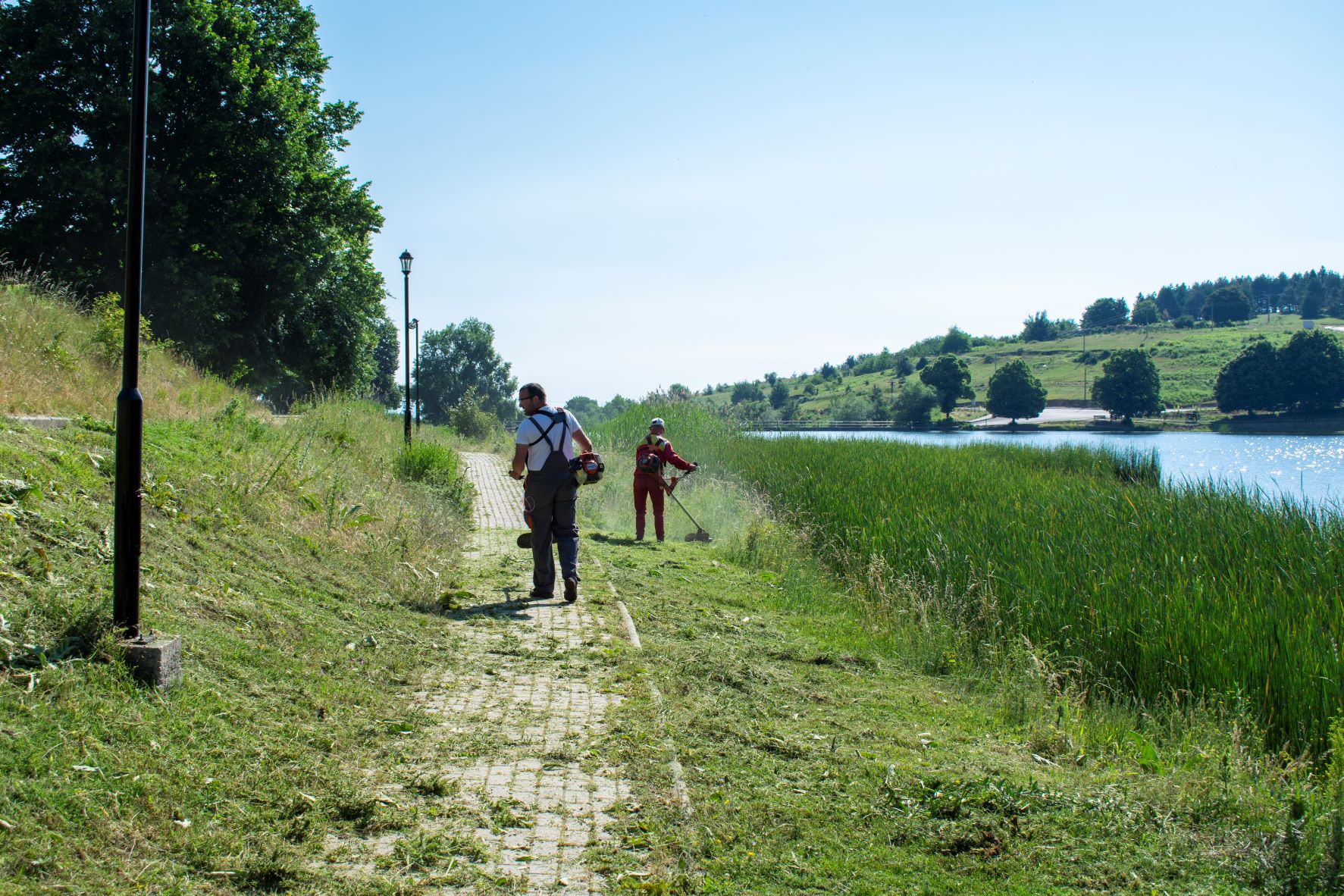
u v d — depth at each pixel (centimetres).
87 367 998
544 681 563
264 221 2923
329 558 741
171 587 509
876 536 1139
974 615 855
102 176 2439
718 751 468
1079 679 707
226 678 444
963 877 351
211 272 2733
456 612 738
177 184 2605
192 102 2688
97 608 414
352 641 572
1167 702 640
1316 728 575
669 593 920
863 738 525
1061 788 452
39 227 2464
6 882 257
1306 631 672
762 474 1830
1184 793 454
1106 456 2847
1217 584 830
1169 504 1274
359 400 2289
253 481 813
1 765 300
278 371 3253
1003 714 618
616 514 1523
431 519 1038
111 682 378
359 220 3114
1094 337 18312
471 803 381
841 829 386
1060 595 830
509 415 12256
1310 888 353
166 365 1324
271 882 301
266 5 3064
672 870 335
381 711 479
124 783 323
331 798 366
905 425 9262
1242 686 630
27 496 507
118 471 412
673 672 605
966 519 1180
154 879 284
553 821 369
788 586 1005
